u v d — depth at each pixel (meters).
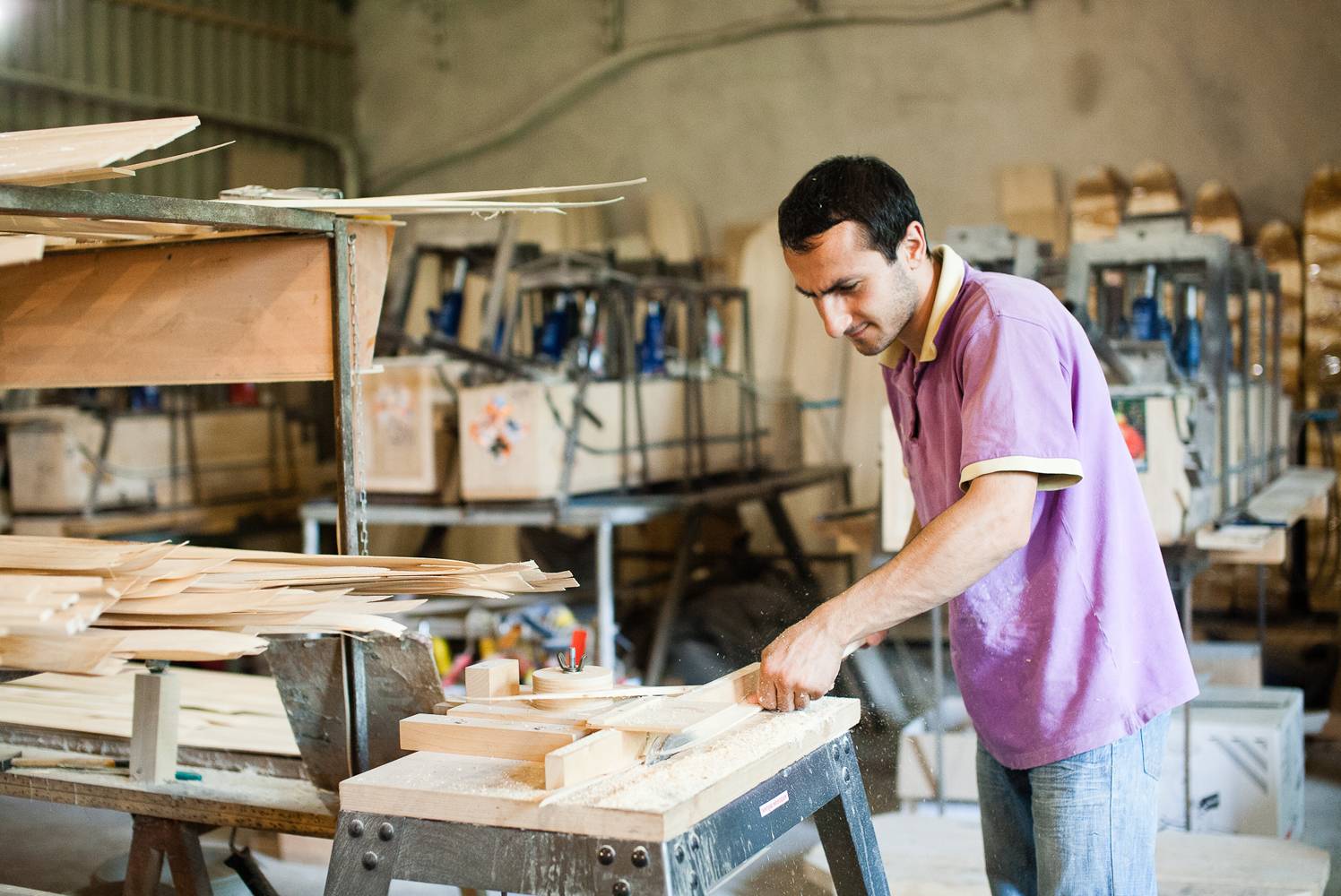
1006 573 1.85
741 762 1.52
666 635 5.25
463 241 5.12
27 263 2.30
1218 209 6.14
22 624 1.51
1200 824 3.29
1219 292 3.89
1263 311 4.98
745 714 1.71
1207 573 5.93
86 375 2.26
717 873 1.43
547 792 1.43
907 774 3.43
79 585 1.61
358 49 8.61
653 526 6.87
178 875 2.12
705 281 7.50
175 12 7.51
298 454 6.46
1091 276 4.77
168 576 1.74
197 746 2.29
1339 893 3.27
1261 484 4.80
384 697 1.99
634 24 7.69
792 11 7.21
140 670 2.15
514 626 4.64
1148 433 3.36
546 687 1.75
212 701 2.80
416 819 1.47
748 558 6.62
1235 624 5.77
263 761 2.23
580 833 1.38
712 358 6.32
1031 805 2.06
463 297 5.46
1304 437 5.89
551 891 1.39
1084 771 1.83
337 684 2.00
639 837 1.35
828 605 1.72
